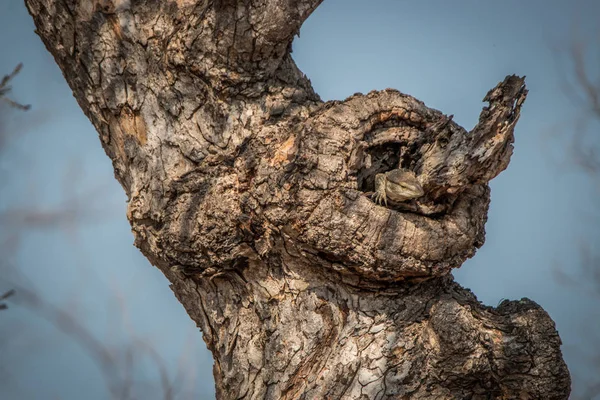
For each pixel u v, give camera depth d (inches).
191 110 352.2
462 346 335.6
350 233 333.4
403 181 335.9
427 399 337.7
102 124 371.2
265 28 341.4
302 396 336.5
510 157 351.6
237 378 352.8
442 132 351.3
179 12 346.3
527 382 337.1
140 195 358.3
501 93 337.1
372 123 354.0
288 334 345.4
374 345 341.1
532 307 351.6
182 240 347.9
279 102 354.0
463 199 357.1
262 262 351.6
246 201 339.0
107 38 355.9
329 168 334.0
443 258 345.4
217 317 364.8
